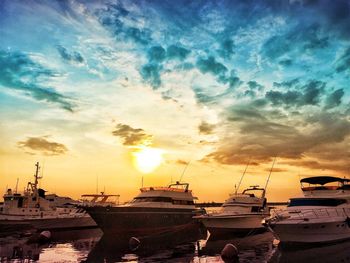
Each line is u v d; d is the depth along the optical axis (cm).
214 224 3391
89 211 3059
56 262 2258
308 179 3144
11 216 3800
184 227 3647
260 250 2756
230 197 3866
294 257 2378
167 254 2595
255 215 3591
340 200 2841
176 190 3719
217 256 2511
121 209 3131
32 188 4259
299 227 2520
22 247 2931
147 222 3303
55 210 4281
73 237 3700
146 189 3666
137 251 2714
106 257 2450
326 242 2669
